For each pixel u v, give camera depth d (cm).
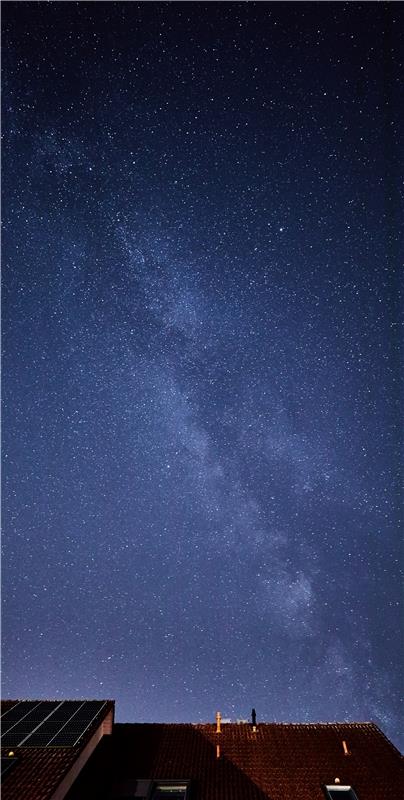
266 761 851
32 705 985
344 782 789
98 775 812
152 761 854
